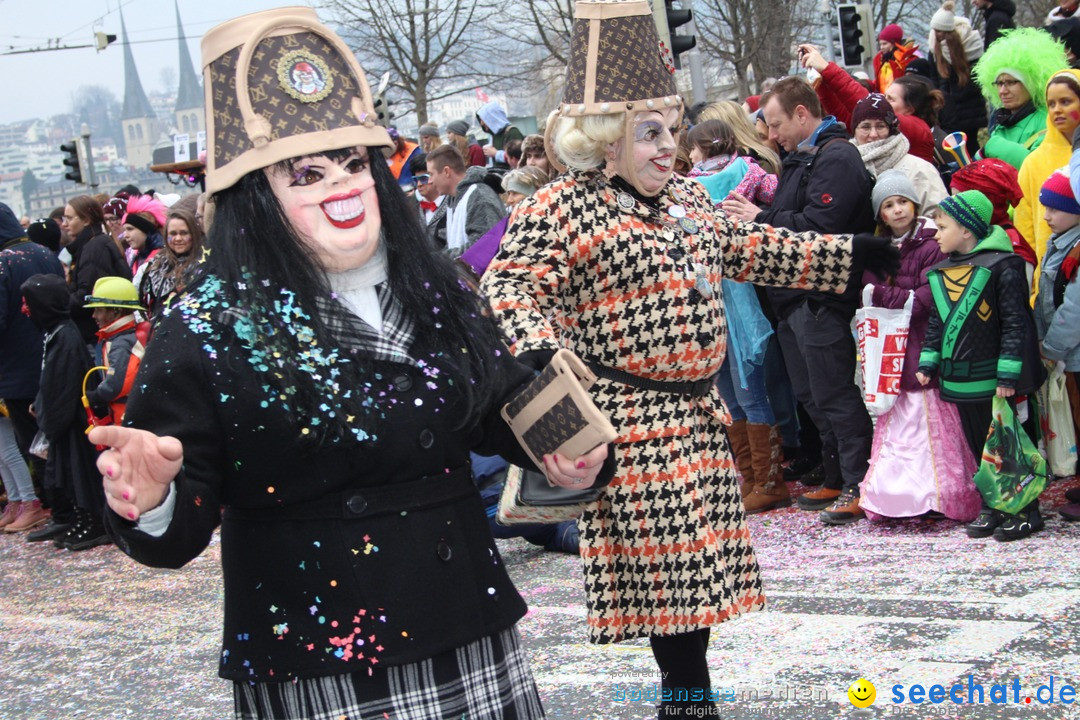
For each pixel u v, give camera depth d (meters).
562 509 2.61
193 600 5.92
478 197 7.18
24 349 8.16
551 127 3.09
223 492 2.07
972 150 8.22
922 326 5.30
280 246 2.09
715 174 6.03
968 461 5.27
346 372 2.06
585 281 3.04
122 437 1.79
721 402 3.22
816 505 5.88
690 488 3.05
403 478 2.11
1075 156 5.03
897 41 8.97
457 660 2.12
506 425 2.37
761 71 24.39
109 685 4.72
